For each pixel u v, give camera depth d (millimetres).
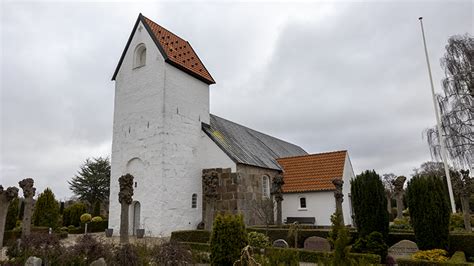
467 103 20422
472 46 21078
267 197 21688
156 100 19234
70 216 27344
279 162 25641
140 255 8594
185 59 21578
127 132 20109
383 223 12281
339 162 23188
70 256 8359
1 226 13406
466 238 11617
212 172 17984
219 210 19109
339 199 17328
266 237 13258
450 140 20375
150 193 18328
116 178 19875
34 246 9227
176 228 18234
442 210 11367
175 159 19031
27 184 14984
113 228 19234
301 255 11508
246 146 23984
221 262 8414
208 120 22438
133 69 20750
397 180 24594
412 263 9375
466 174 17297
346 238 7094
